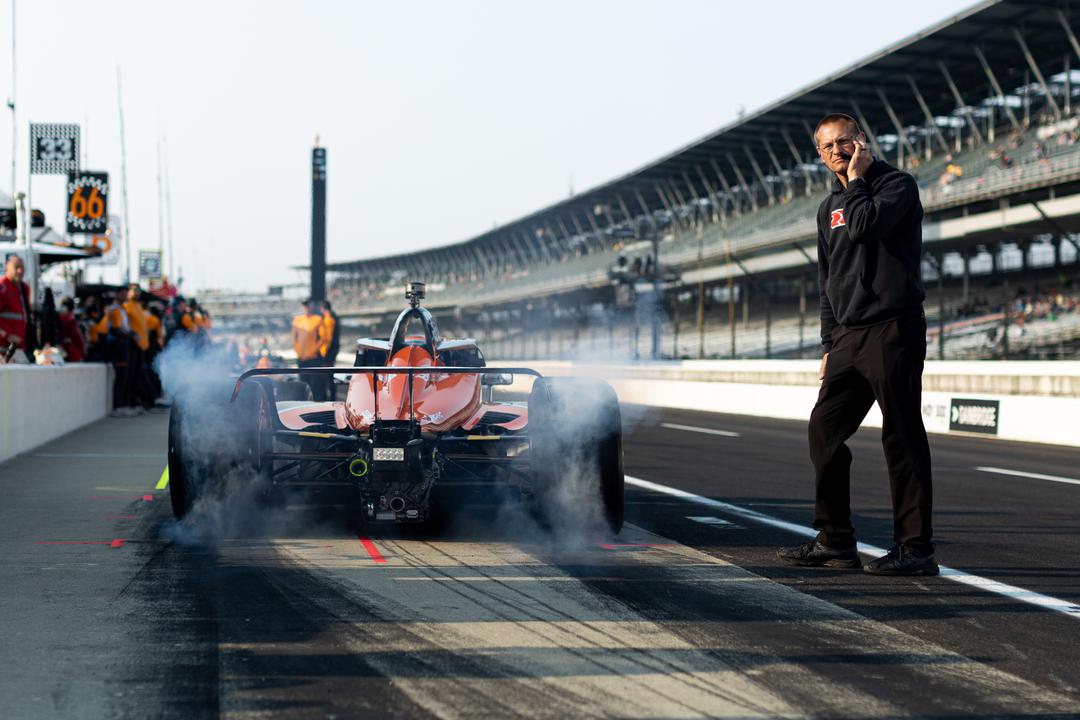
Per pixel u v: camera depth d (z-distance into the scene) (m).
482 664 3.32
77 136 20.91
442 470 5.75
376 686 3.10
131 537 5.57
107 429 13.24
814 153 62.12
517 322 92.25
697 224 70.56
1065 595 4.38
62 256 18.23
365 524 5.98
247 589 4.36
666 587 4.46
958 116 52.16
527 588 4.41
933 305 48.84
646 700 2.99
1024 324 37.78
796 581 4.61
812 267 53.09
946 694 3.07
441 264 113.00
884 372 4.68
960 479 9.05
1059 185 37.91
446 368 5.49
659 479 8.66
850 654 3.47
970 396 15.91
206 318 22.38
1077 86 47.94
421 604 4.11
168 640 3.58
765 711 2.91
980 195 40.91
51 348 13.09
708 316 65.31
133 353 16.41
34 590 4.32
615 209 81.00
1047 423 14.28
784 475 8.99
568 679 3.18
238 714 2.86
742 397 22.20
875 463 10.16
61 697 2.99
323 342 15.13
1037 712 2.93
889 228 4.50
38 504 6.83
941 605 4.19
